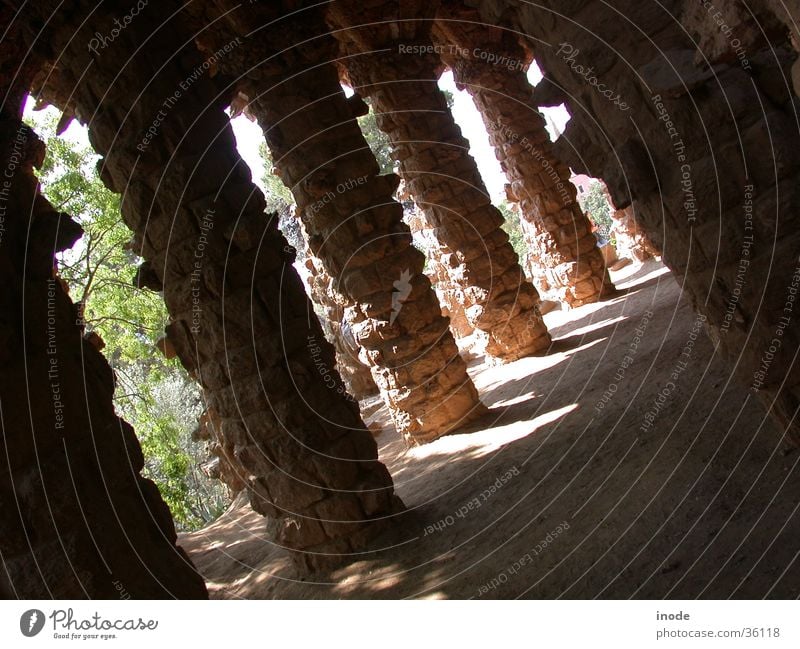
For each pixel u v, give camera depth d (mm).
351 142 10641
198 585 5258
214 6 10352
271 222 8133
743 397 7488
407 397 12117
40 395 4582
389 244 11125
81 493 4566
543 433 10008
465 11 15477
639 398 9430
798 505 5152
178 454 19859
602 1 4918
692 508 5922
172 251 7590
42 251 4855
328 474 7945
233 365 7785
